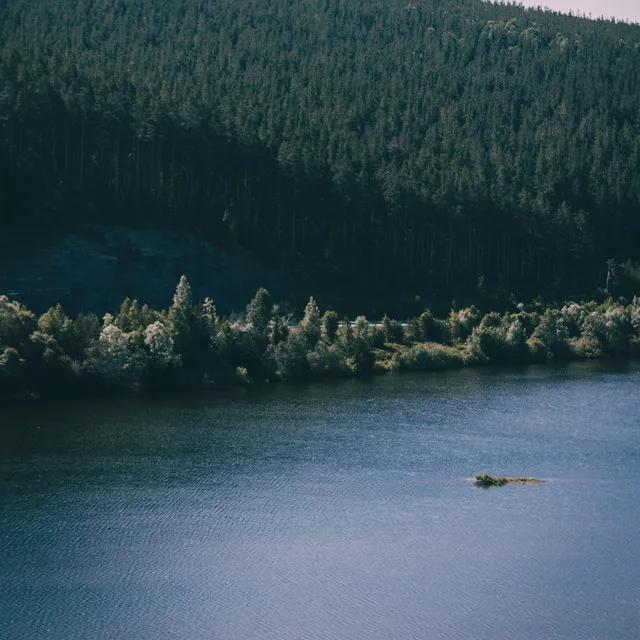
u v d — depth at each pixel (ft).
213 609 240.53
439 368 570.05
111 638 225.97
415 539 284.61
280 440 387.75
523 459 366.63
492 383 521.65
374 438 393.50
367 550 276.21
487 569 264.72
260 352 515.50
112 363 462.60
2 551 270.87
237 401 457.68
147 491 321.11
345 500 316.81
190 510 304.91
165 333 479.82
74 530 286.46
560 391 499.92
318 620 235.81
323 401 462.19
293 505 311.68
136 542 279.28
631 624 235.61
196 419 418.10
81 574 257.96
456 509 309.83
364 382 517.55
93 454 360.89
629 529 294.05
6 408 425.69
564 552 276.62
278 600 245.45
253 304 539.70
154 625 232.32
